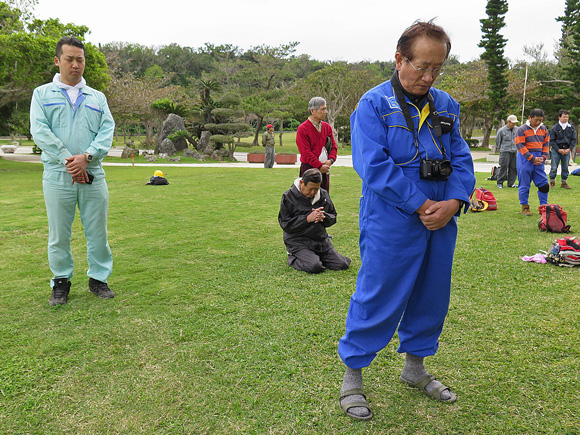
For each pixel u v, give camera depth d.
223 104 28.12
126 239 5.33
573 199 7.84
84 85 3.30
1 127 24.59
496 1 29.06
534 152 6.46
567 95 28.97
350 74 40.34
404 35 1.89
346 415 2.04
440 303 2.13
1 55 16.33
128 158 26.30
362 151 1.96
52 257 3.33
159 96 33.59
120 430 1.94
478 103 35.22
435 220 1.90
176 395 2.20
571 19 34.31
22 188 11.00
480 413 2.05
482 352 2.58
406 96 2.00
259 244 5.08
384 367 2.47
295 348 2.65
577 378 2.30
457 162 2.09
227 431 1.94
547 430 1.92
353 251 4.80
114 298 3.44
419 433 1.92
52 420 2.01
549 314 3.07
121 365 2.46
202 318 3.07
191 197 8.77
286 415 2.04
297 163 22.45
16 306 3.28
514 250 4.68
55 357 2.55
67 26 19.09
